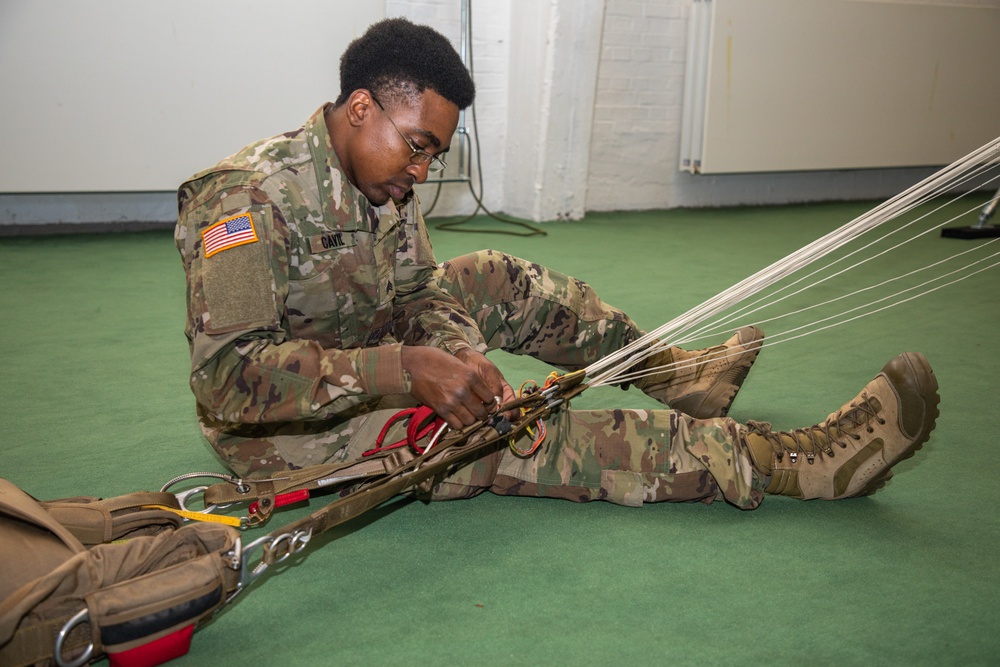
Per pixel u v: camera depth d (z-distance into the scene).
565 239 4.89
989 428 2.03
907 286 3.70
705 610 1.25
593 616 1.23
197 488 1.36
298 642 1.16
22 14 3.96
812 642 1.18
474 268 1.67
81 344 2.66
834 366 2.55
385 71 1.20
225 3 4.29
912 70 6.48
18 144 4.11
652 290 3.62
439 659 1.13
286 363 1.20
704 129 5.86
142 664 1.07
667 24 5.86
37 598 0.97
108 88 4.19
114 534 1.22
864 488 1.56
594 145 5.86
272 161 1.27
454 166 5.39
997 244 4.72
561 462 1.47
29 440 1.90
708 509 1.60
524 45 5.34
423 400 1.22
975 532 1.52
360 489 1.35
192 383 1.23
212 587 1.07
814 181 6.75
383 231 1.36
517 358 2.58
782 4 5.83
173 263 3.92
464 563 1.38
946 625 1.23
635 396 2.26
